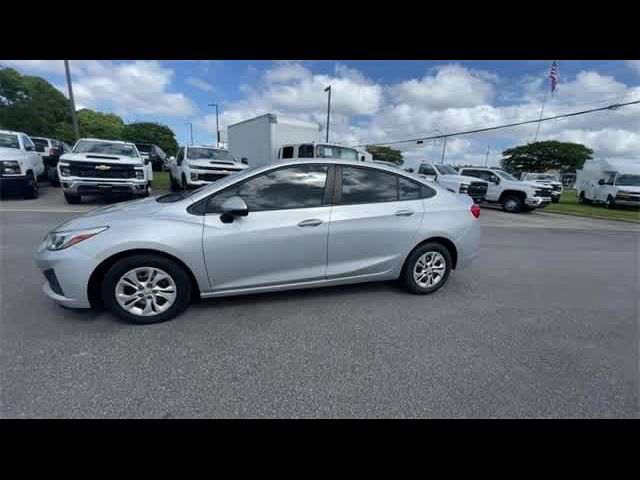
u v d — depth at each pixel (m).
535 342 2.96
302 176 3.31
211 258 2.99
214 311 3.27
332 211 3.35
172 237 2.86
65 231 2.82
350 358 2.60
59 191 12.25
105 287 2.81
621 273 5.30
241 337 2.83
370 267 3.59
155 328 2.91
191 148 11.45
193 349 2.62
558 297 4.10
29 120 40.16
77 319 3.00
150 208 3.07
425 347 2.80
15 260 4.54
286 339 2.83
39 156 11.05
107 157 8.98
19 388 2.12
